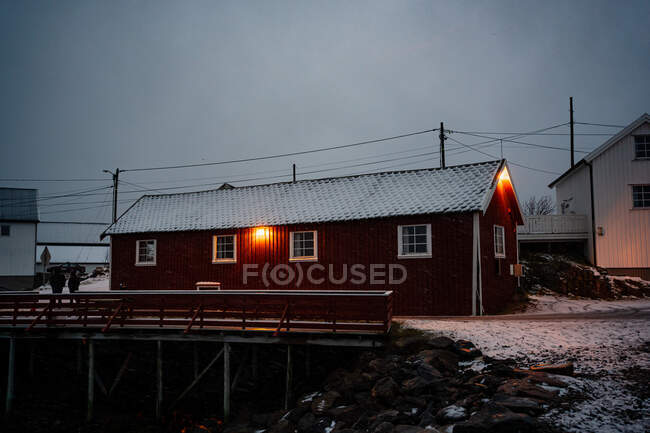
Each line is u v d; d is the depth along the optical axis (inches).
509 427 275.3
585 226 968.9
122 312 546.6
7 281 1471.5
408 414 348.8
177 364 628.7
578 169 1010.1
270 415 438.0
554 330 480.1
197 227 834.2
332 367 524.7
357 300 475.5
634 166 917.2
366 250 711.7
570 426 273.6
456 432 289.0
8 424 520.7
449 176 737.6
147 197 983.6
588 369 359.9
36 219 1508.4
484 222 676.7
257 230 794.2
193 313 530.6
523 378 346.6
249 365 594.2
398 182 768.9
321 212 756.6
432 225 673.0
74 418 535.8
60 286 785.6
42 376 643.5
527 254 985.5
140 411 555.5
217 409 538.9
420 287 671.8
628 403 295.6
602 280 846.5
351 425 364.8
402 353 457.1
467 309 639.1
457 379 378.6
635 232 906.1
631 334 446.6
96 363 645.9
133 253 890.1
